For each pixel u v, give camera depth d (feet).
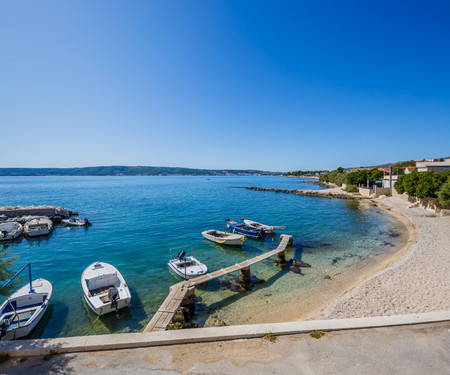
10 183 553.64
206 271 56.34
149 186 417.28
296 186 408.05
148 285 54.08
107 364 19.51
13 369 18.97
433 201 122.52
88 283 49.06
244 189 341.82
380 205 164.86
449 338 22.43
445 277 48.85
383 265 62.03
